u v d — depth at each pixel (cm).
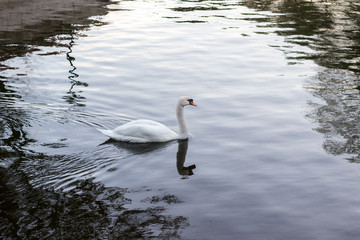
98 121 1245
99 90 1477
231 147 1101
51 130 1175
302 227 792
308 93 1449
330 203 865
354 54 1878
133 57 1848
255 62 1788
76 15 2555
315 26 2364
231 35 2191
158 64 1761
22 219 798
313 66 1728
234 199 879
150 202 867
